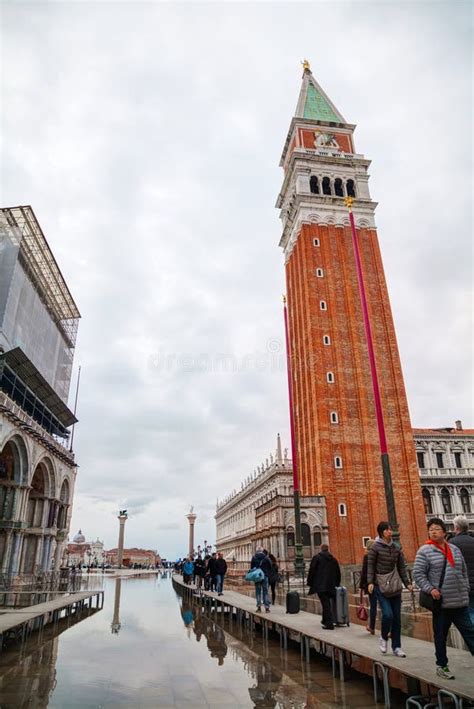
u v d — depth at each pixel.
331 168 71.19
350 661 12.27
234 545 107.31
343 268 64.50
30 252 44.16
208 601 24.81
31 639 15.74
